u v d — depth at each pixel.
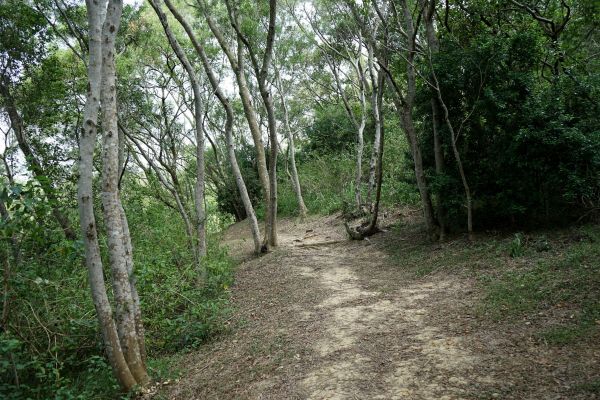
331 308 7.57
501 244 8.86
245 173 28.58
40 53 10.70
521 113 8.95
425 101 10.91
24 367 5.75
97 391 5.86
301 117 28.14
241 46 14.18
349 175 22.45
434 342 5.33
